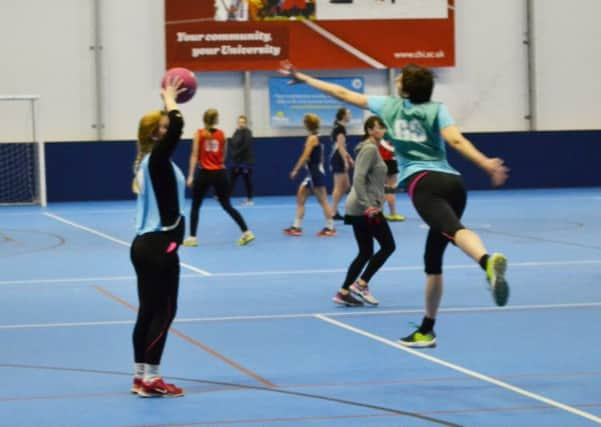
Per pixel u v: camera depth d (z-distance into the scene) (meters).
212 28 36.81
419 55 38.12
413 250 20.77
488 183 38.16
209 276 17.55
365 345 11.57
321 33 37.53
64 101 36.00
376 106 10.20
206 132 21.77
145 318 9.34
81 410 8.82
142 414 8.64
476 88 38.62
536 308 13.91
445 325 12.75
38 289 16.25
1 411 8.80
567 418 8.31
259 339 12.03
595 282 16.20
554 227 24.77
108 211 31.58
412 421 8.28
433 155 9.95
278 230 25.16
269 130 37.69
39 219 29.11
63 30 35.84
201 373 10.27
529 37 38.66
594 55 39.16
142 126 9.52
